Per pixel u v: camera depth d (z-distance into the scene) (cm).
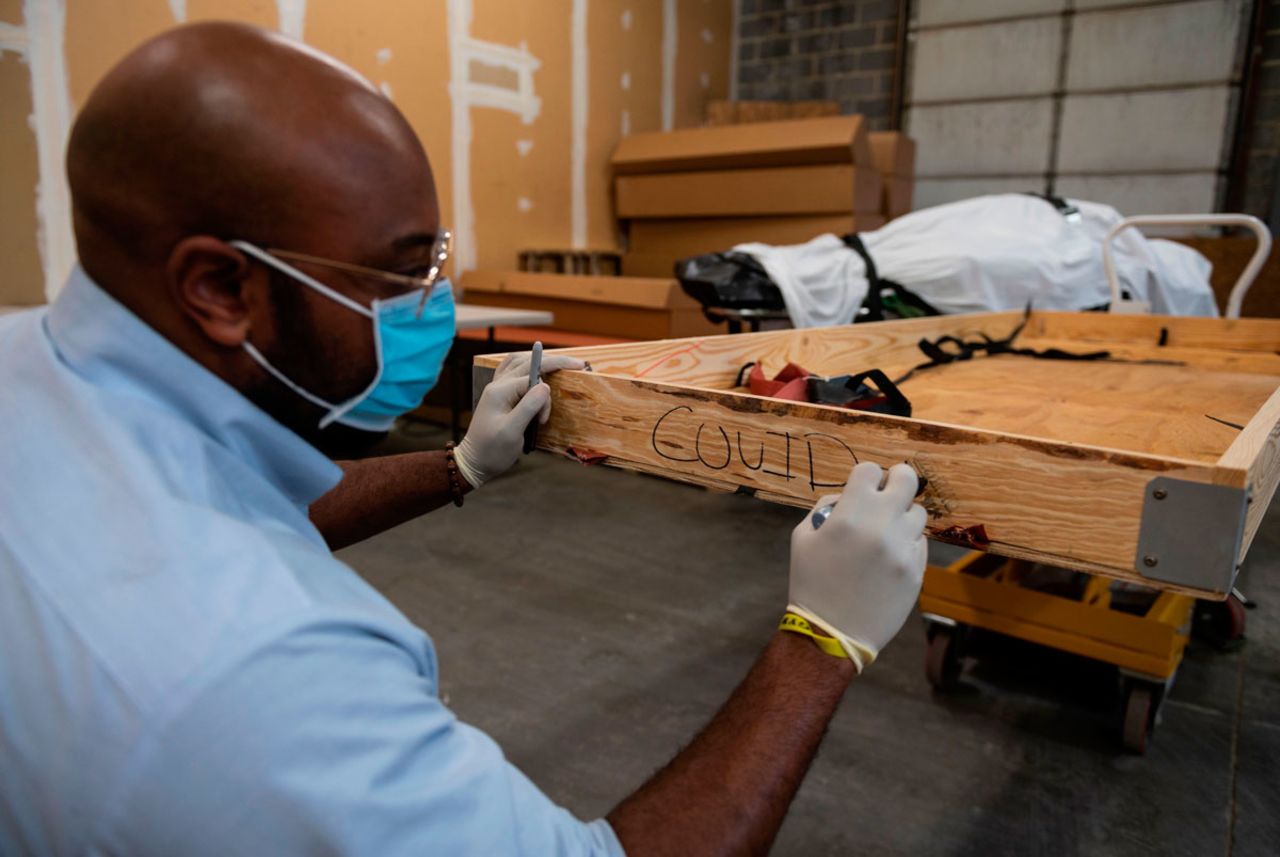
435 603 228
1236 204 468
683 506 314
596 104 504
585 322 393
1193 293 303
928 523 70
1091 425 105
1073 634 166
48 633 41
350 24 369
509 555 262
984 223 283
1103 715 179
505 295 422
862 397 107
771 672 62
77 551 43
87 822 40
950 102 535
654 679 191
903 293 275
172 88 46
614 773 158
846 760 163
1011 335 211
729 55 608
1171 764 163
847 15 563
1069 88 497
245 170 47
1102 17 481
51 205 294
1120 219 292
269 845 40
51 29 285
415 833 43
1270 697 188
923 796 153
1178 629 165
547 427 96
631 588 240
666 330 364
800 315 252
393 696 44
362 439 67
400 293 56
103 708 40
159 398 50
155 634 40
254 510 52
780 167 436
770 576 251
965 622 179
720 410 81
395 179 52
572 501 317
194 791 39
